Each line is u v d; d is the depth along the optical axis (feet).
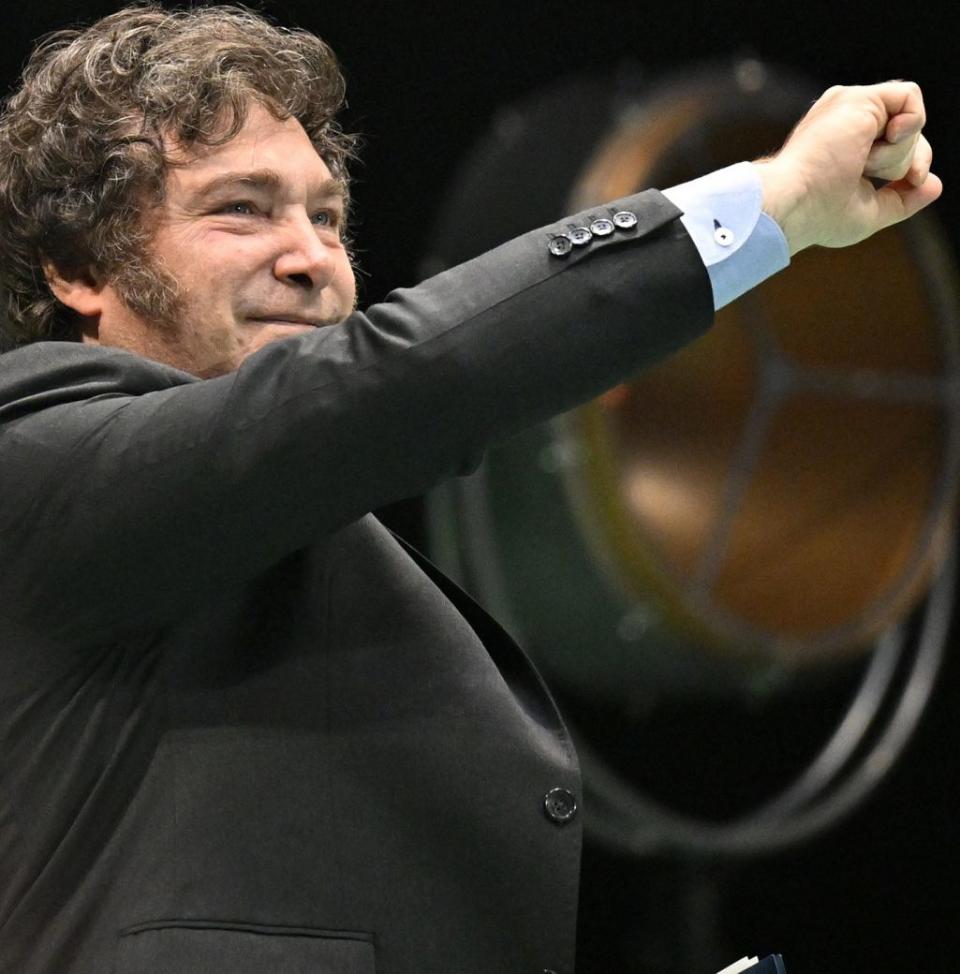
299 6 32.37
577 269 12.95
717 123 30.27
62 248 15.78
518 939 14.21
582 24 33.88
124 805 13.94
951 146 35.35
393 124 32.89
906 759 35.40
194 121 15.24
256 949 13.29
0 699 13.96
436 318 12.67
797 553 29.32
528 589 28.12
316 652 14.42
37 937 13.85
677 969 32.42
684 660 29.30
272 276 15.34
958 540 32.53
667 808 31.58
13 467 13.37
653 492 28.40
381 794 14.10
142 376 14.17
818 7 35.01
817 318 30.17
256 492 12.62
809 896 34.53
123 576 13.14
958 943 35.04
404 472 12.74
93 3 30.14
